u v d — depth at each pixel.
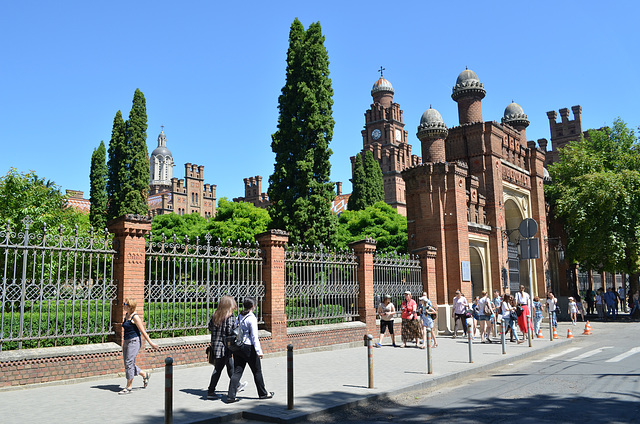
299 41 22.25
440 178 22.16
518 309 17.92
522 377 10.91
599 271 33.66
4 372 9.04
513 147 27.80
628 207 28.53
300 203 20.64
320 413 7.76
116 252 10.96
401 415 7.77
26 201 16.52
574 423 6.91
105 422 6.95
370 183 48.88
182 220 38.03
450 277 21.58
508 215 29.14
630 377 10.41
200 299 12.38
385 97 86.94
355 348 16.05
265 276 14.07
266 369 11.71
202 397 8.62
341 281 16.72
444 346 16.66
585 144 34.81
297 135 21.23
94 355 10.20
